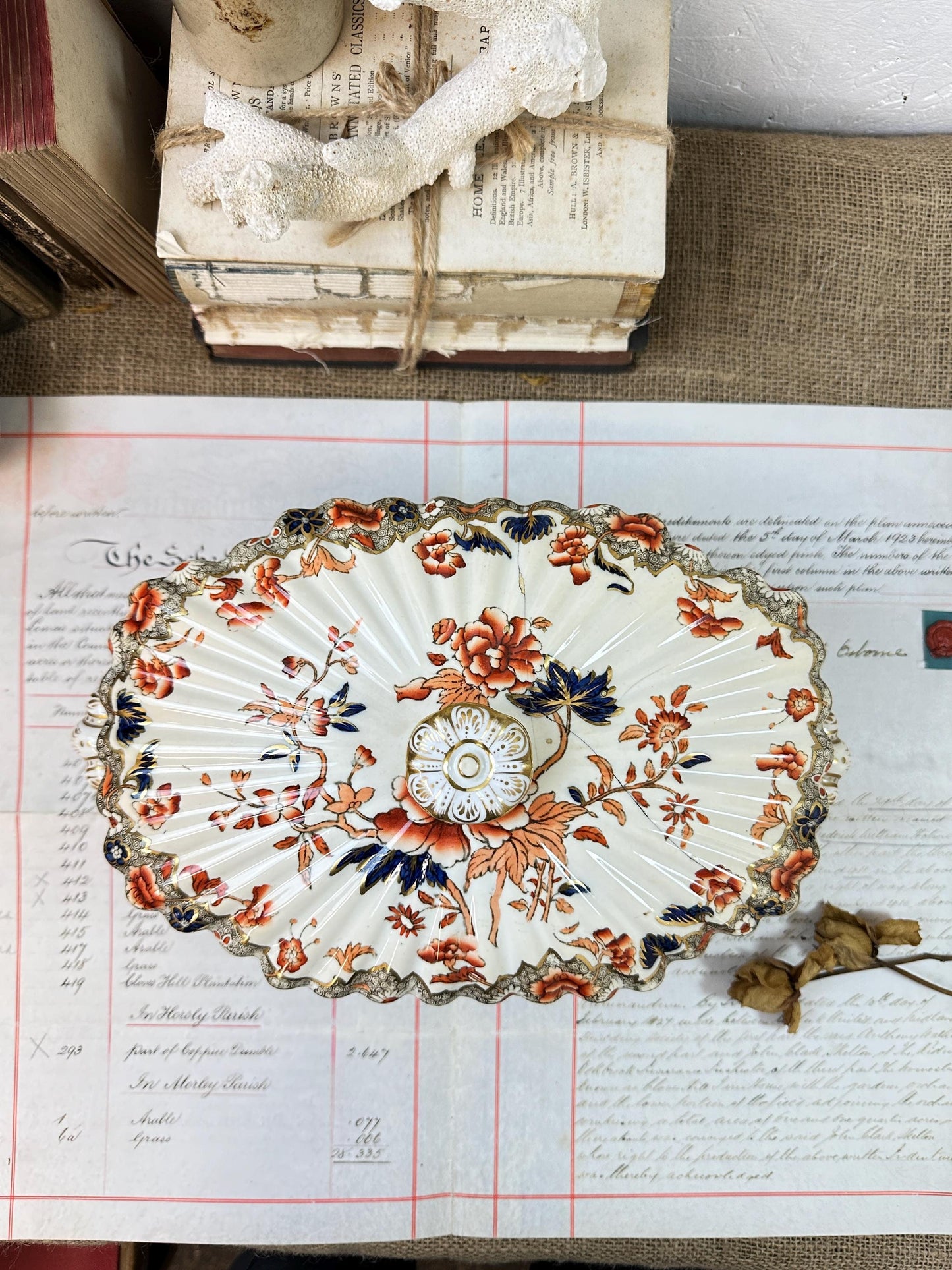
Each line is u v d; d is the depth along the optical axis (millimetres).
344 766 391
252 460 522
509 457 521
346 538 402
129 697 389
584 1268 543
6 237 453
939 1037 521
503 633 401
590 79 382
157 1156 518
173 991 521
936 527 529
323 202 390
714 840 392
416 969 382
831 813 524
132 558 521
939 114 550
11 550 520
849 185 533
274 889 385
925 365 535
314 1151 520
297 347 500
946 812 523
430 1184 519
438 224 419
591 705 398
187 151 417
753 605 403
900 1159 520
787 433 529
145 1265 545
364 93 417
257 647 398
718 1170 521
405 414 523
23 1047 517
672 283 527
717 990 522
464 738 367
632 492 523
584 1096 522
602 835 390
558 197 420
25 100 375
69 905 520
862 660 526
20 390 522
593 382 526
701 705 399
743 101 547
